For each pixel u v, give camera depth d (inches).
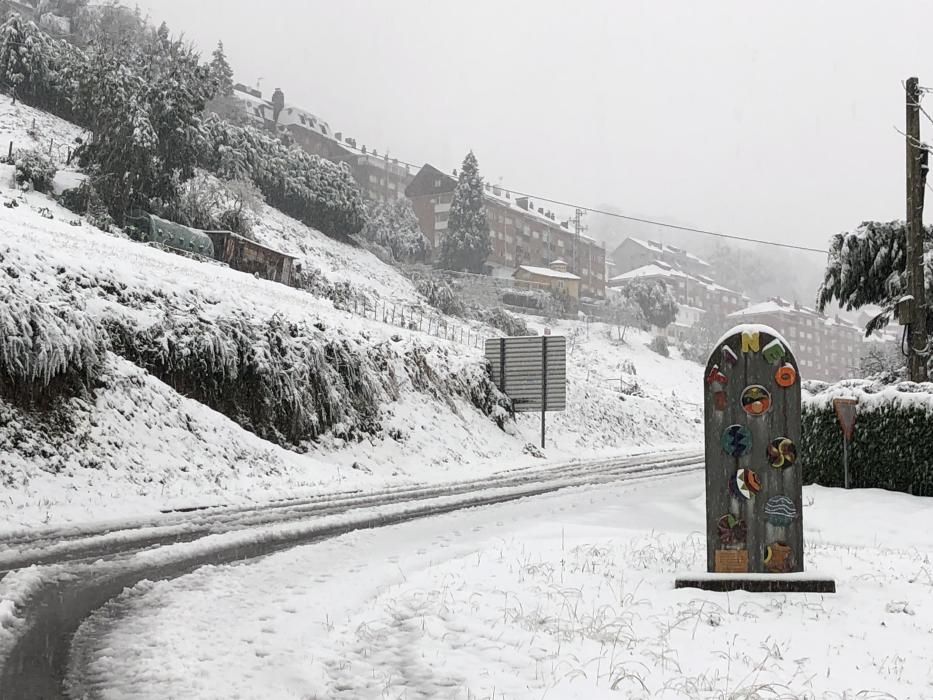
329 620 265.7
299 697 195.0
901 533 504.4
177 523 443.2
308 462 730.8
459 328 2290.8
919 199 770.2
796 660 231.3
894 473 607.2
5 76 2039.9
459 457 996.6
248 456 657.0
